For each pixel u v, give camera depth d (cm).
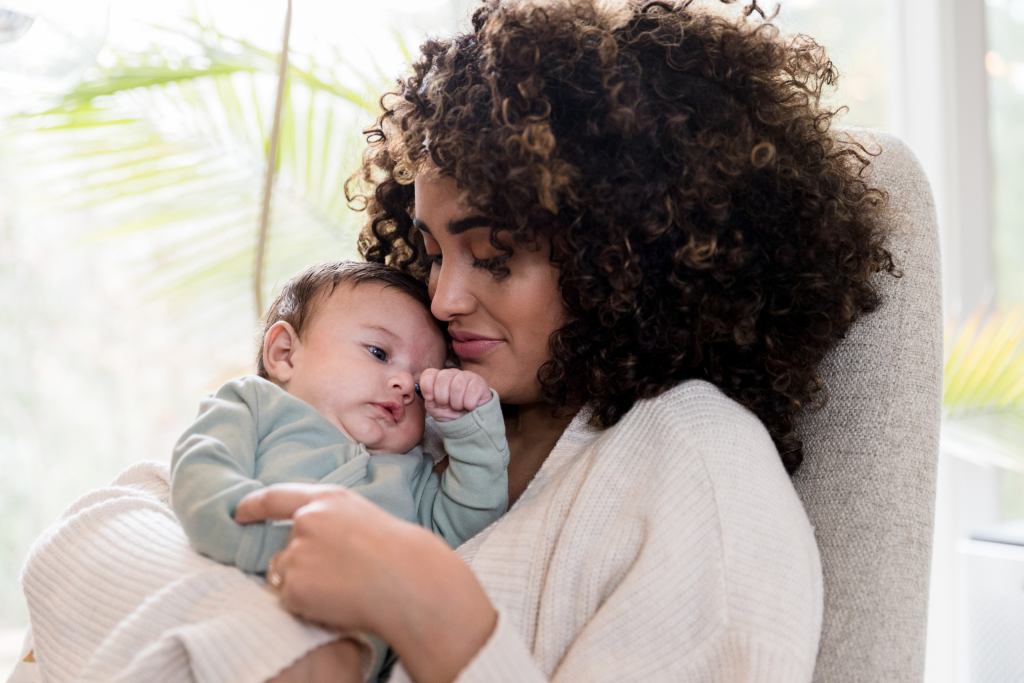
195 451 74
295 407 84
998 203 201
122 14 154
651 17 85
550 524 75
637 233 77
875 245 87
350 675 62
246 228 174
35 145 196
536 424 94
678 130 77
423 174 83
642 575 67
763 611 64
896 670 75
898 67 206
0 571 206
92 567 75
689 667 65
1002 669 126
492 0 89
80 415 218
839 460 83
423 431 92
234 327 191
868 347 86
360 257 112
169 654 60
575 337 80
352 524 60
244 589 65
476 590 60
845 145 96
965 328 148
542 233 80
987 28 201
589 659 65
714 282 78
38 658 77
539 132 75
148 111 167
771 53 85
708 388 78
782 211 81
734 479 70
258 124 160
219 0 174
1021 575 125
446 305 83
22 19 101
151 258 178
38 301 214
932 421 85
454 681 57
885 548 79
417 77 89
